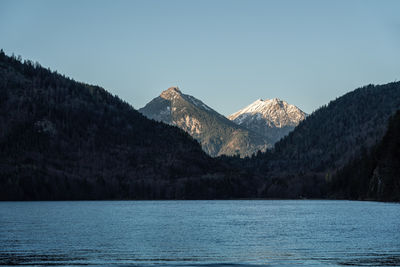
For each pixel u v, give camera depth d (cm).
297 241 9212
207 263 6988
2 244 8744
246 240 9431
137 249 8238
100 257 7431
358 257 7375
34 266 6706
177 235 10225
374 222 12900
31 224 12756
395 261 7050
